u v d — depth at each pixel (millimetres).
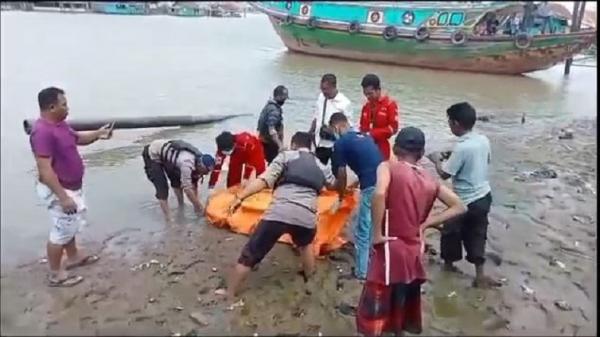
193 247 6109
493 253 6148
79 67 19812
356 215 6074
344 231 6414
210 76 19578
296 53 28922
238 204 5641
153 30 38188
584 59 26547
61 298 5023
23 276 5383
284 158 5273
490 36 23922
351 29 26469
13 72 18109
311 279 5449
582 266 5918
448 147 10977
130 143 10461
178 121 11891
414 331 4539
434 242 6418
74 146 5156
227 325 4660
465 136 5281
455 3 25438
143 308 4891
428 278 5543
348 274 5582
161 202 6863
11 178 7645
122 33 34594
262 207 6469
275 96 7578
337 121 6289
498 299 5191
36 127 4965
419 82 21484
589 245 6449
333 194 6344
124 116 11930
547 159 10445
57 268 5293
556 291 5375
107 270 5559
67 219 5172
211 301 5027
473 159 5203
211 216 6660
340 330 4629
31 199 7066
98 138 5648
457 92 19266
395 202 4273
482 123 14055
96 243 6148
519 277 5641
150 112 12922
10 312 4773
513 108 16453
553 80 22953
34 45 26141
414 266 4324
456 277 5590
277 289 5270
